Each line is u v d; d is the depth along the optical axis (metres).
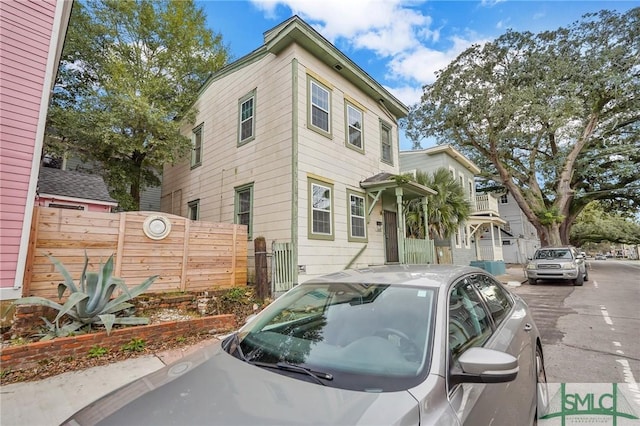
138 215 6.41
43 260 5.36
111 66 11.77
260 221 9.21
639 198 25.14
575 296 9.83
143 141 12.43
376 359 1.80
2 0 5.36
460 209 13.58
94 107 11.52
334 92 10.02
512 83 19.08
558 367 4.16
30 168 5.30
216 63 15.53
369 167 11.28
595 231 43.75
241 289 7.46
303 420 1.34
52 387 3.53
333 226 9.27
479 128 19.62
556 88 18.11
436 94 19.66
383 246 11.36
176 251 6.87
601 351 4.71
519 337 2.66
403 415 1.37
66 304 4.45
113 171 12.87
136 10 13.25
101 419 1.51
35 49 5.59
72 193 10.18
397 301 2.18
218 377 1.75
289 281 7.86
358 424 1.31
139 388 1.78
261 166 9.41
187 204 13.23
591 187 25.17
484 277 3.12
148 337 4.87
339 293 2.45
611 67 18.41
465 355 1.70
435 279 2.37
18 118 5.29
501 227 29.05
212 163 11.82
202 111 12.91
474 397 1.70
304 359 1.89
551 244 20.02
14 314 4.81
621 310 7.57
